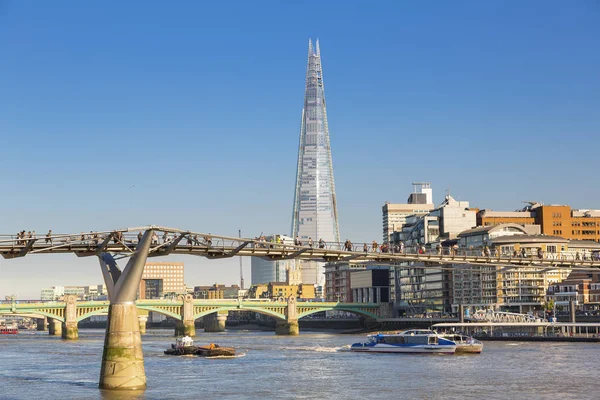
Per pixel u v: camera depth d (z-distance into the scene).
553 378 134.50
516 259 157.00
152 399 101.75
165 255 105.75
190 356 190.00
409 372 146.25
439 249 147.12
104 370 104.00
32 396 113.38
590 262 166.88
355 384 129.12
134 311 103.88
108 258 103.62
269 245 115.06
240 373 146.38
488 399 113.00
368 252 130.12
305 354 195.25
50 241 98.50
